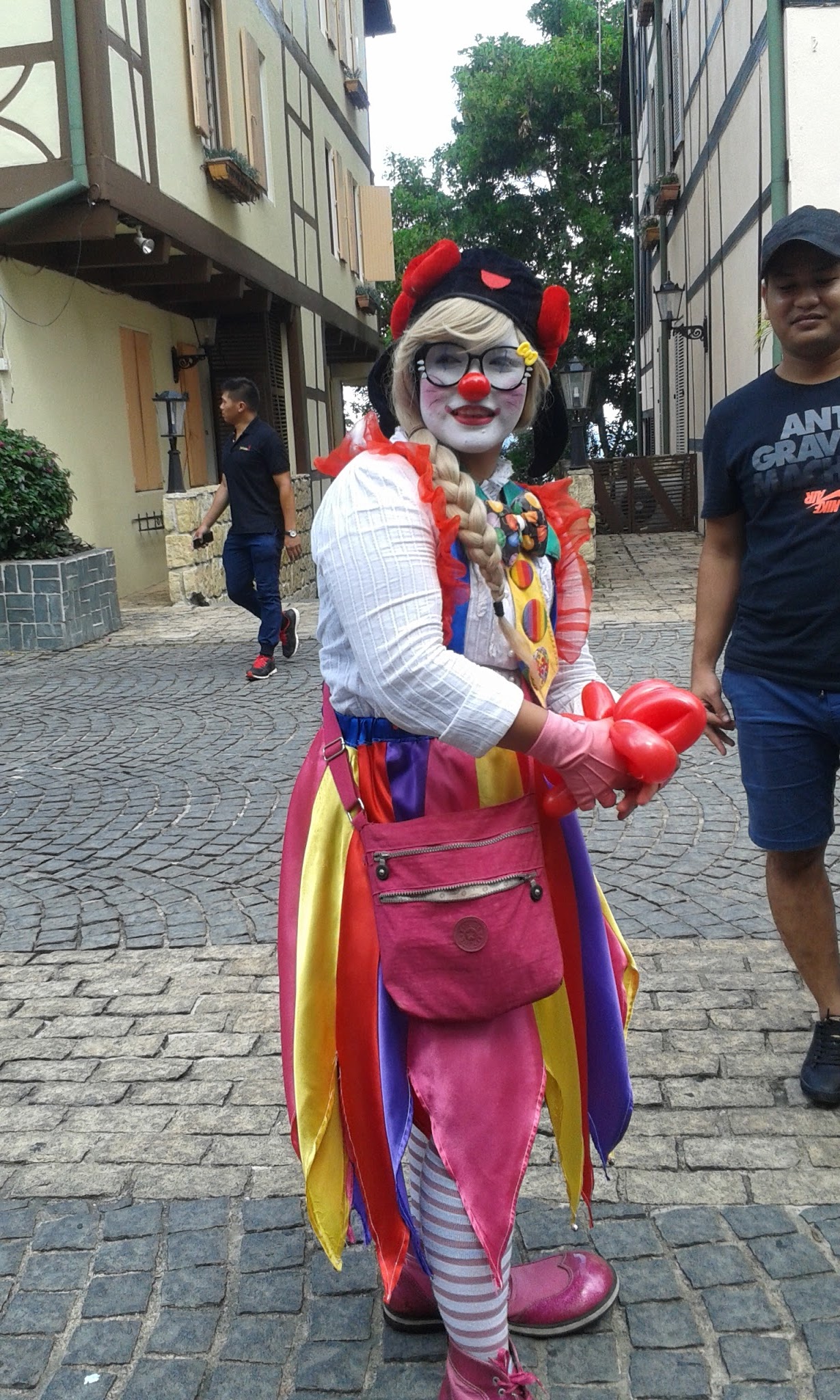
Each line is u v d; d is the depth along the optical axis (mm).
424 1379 1903
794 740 2533
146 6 10609
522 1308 1962
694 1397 1834
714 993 3162
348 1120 1700
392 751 1652
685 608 9633
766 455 2486
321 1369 1933
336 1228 1739
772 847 2578
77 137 9469
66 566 8945
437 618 1536
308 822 1834
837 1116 2580
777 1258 2131
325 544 1568
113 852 4539
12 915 3947
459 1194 1678
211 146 12773
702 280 15875
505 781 1660
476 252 1658
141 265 11398
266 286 15016
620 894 3893
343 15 20938
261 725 6410
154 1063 2943
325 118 19359
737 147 12578
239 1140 2590
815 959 2650
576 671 1854
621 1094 1868
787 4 10180
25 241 9805
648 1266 2125
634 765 1508
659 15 19344
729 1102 2643
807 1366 1888
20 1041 3080
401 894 1606
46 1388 1908
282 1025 1855
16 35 9422
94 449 12094
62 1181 2457
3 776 5656
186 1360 1959
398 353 1686
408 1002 1619
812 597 2473
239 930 3752
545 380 1747
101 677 7898
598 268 29875
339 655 1691
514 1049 1682
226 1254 2211
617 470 16969
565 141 29375
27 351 10602
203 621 10281
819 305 2361
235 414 7312
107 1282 2148
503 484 1757
